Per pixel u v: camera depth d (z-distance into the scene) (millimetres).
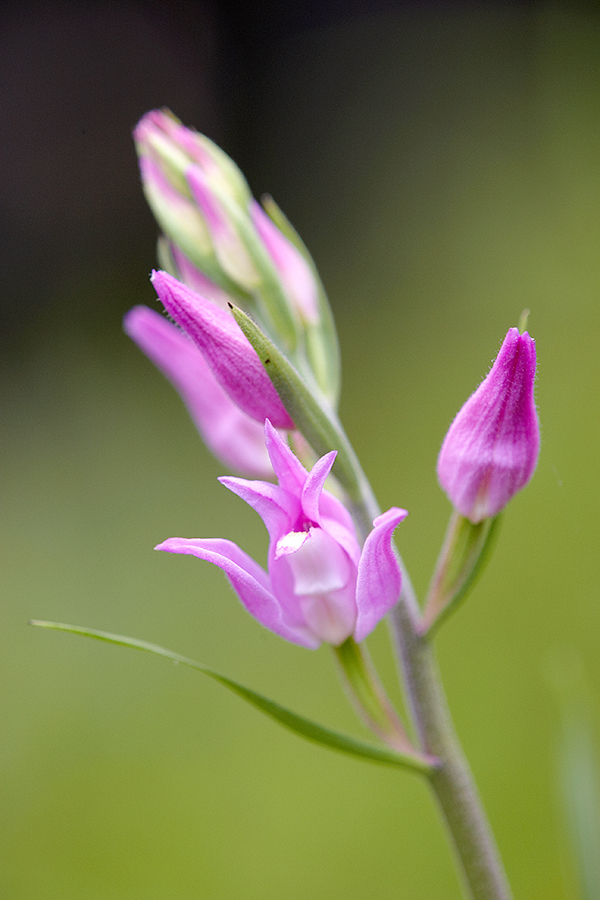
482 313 804
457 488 285
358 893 468
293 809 496
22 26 1270
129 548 704
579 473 580
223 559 276
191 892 484
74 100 1271
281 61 1214
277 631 281
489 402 281
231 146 1249
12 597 667
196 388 309
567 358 682
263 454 309
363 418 758
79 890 492
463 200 901
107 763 542
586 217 806
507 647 525
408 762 287
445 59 1036
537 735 488
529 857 461
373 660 539
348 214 1067
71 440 829
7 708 583
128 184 1253
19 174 1236
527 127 912
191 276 306
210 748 536
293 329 296
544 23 887
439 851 466
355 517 290
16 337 995
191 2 1289
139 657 592
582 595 537
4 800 534
